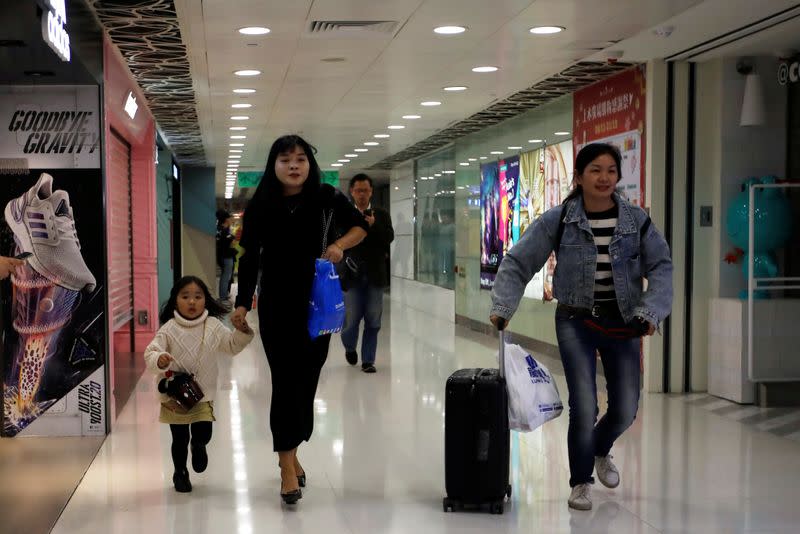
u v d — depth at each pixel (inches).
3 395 249.6
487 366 388.8
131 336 453.1
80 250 251.1
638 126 328.2
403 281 854.5
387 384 336.8
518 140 477.4
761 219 297.3
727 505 182.1
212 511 178.9
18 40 193.5
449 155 650.2
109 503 184.7
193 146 654.5
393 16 253.0
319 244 183.2
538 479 202.2
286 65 328.8
